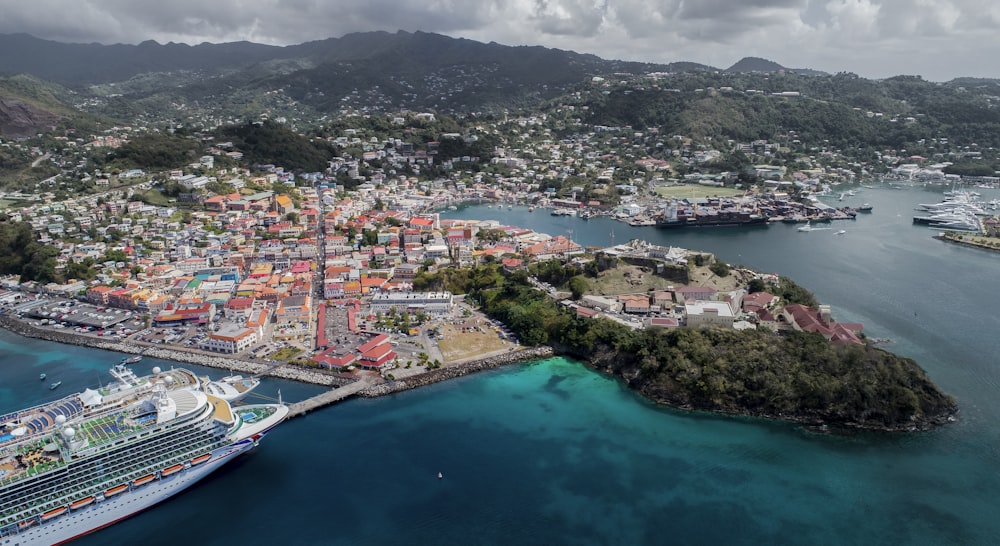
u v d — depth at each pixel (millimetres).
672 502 183750
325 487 191250
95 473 173750
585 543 166750
